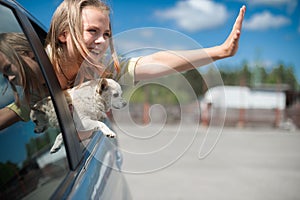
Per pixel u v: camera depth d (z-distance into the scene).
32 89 1.42
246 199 5.36
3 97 1.25
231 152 10.20
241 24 1.74
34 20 2.00
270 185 6.27
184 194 5.64
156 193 5.70
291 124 21.38
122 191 2.33
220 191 5.84
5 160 1.10
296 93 26.72
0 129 1.16
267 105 25.61
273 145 12.36
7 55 1.34
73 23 1.73
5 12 1.44
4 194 1.02
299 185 6.29
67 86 1.88
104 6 1.79
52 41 1.80
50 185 1.25
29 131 1.31
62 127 1.54
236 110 22.80
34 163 1.24
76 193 1.32
